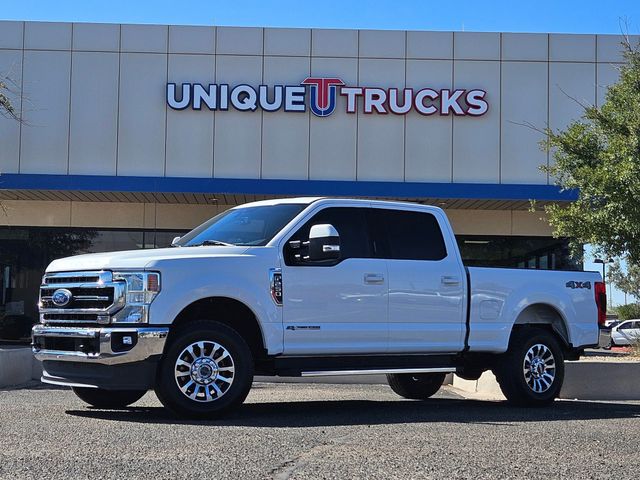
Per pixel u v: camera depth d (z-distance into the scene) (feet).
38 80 71.51
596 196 43.39
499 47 73.31
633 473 18.01
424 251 29.27
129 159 71.41
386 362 28.19
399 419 25.95
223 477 16.37
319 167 72.08
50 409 27.45
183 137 71.77
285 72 72.64
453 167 72.43
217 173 71.72
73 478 16.08
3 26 71.67
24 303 75.87
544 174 72.28
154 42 72.28
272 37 72.74
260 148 71.97
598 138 46.32
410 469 17.54
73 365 25.25
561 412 29.35
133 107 71.82
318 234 25.63
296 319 26.17
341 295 26.96
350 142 72.33
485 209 77.51
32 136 71.10
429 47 73.20
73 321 25.11
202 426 22.90
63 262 26.61
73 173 71.05
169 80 72.18
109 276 24.44
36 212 76.59
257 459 18.15
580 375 37.55
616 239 44.01
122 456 18.24
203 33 72.54
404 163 72.33
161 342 23.93
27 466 17.12
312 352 26.45
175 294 24.32
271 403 31.78
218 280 24.95
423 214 29.78
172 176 71.46
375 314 27.55
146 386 24.25
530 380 30.83
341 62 72.95
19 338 75.31
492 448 20.40
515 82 73.10
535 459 19.20
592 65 73.31
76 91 71.67
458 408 30.27
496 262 77.77
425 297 28.58
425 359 29.07
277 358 26.27
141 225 77.00
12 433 21.35
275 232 26.96
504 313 30.40
